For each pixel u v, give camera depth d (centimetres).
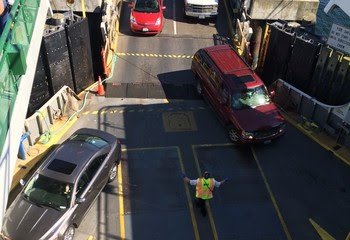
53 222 988
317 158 1386
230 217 1163
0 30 1087
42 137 1395
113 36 1923
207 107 1612
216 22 2169
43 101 1557
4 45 784
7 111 781
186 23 2141
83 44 1644
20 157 1309
